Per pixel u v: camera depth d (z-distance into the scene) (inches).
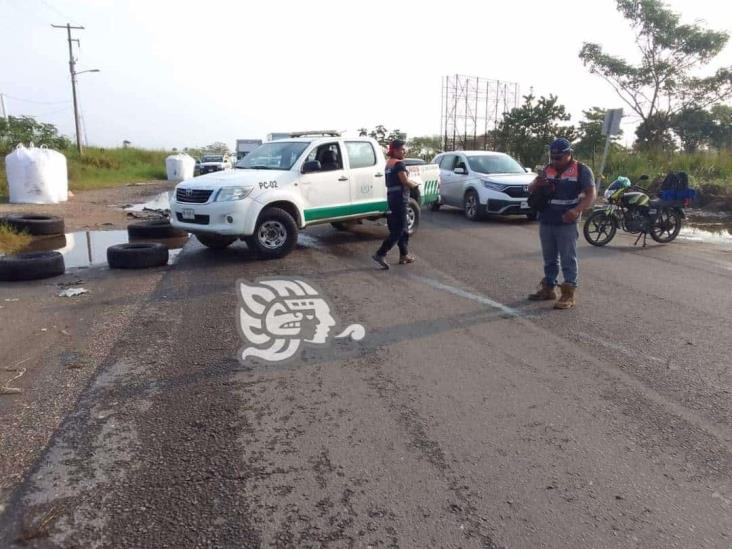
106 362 178.1
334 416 144.8
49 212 588.7
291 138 397.1
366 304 246.7
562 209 237.9
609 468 122.9
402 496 112.4
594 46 1127.6
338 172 373.7
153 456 125.6
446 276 302.8
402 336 206.1
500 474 120.1
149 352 186.5
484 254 368.8
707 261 351.9
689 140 1143.6
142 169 1673.2
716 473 121.6
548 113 1013.8
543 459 126.1
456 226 508.4
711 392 161.2
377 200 400.8
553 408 150.4
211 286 275.7
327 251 373.7
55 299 250.2
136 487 114.6
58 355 183.8
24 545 98.7
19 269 282.2
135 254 314.5
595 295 267.1
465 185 556.7
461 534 101.7
